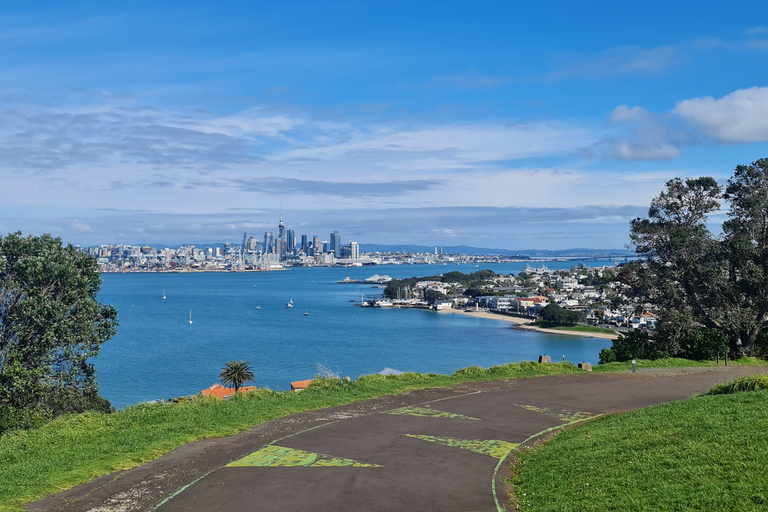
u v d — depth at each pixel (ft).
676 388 65.41
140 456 39.11
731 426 37.19
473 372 75.72
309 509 29.81
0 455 40.09
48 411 77.92
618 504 27.96
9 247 78.64
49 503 31.04
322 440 43.11
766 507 25.38
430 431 45.91
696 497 27.37
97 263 86.12
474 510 29.96
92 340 81.41
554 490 31.96
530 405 56.18
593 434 41.68
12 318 74.84
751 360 90.74
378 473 35.55
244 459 38.45
